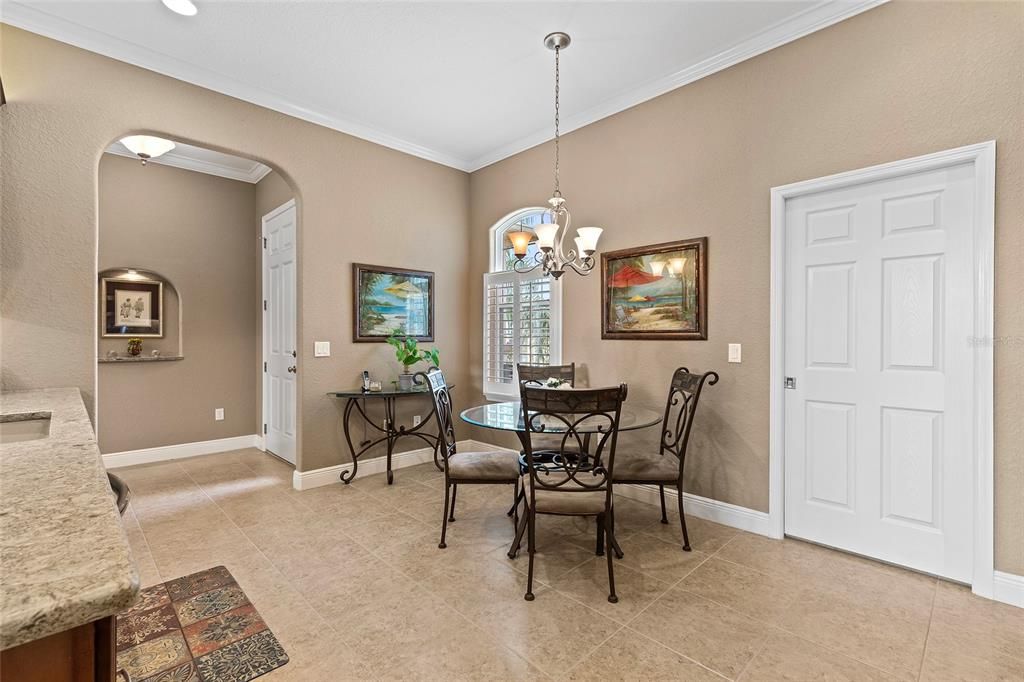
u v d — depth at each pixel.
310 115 3.61
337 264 3.83
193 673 1.67
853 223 2.51
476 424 2.51
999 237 2.06
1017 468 2.03
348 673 1.67
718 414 2.97
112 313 4.24
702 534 2.80
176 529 2.90
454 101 3.50
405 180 4.29
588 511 2.16
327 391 3.79
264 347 4.82
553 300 3.95
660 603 2.09
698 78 3.04
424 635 1.88
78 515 0.70
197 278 4.66
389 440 3.81
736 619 1.97
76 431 1.35
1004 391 2.06
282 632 1.90
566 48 2.85
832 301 2.58
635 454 2.88
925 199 2.29
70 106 2.60
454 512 3.18
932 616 1.97
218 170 4.73
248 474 4.04
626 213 3.45
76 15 2.51
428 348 4.47
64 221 2.57
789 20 2.58
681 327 3.13
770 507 2.76
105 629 0.56
